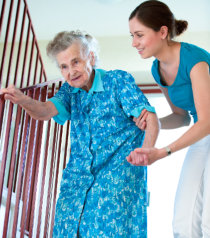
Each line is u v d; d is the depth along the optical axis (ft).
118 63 17.95
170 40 5.26
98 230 4.46
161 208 15.84
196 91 4.83
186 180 5.45
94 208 4.57
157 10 5.00
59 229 4.70
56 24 18.19
